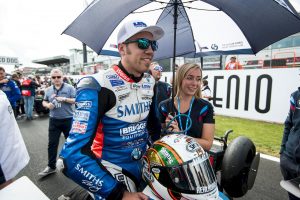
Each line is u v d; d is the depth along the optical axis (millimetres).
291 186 1739
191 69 1990
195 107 2006
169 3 1993
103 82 1215
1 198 975
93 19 1794
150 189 1265
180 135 1338
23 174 3752
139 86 1355
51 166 3699
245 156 1719
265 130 6066
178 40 2490
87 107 1155
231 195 1780
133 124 1348
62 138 5973
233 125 6680
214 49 2334
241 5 1853
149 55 1285
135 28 1211
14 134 1255
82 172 1063
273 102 6969
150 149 1280
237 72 7793
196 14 2277
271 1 1679
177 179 1156
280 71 6738
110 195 1086
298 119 2182
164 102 2145
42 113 10688
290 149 2221
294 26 1751
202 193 1160
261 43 2002
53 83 3854
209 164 1246
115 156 1321
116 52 2049
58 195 3107
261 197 2973
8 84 6383
